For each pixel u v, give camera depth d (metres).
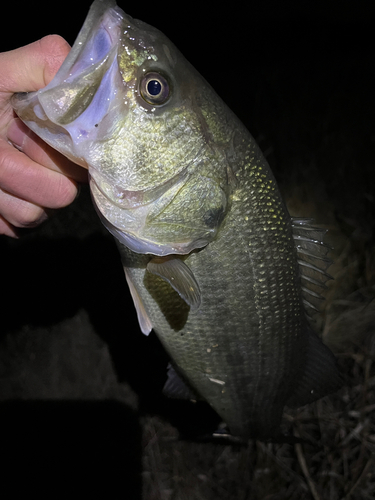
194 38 0.93
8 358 0.53
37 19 0.86
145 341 0.51
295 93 0.72
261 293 0.23
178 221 0.20
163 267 0.21
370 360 0.48
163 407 0.49
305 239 0.25
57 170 0.20
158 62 0.18
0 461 0.48
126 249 0.23
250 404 0.28
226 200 0.20
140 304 0.24
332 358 0.29
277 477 0.44
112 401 0.51
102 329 0.52
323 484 0.43
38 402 0.51
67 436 0.50
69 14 0.86
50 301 0.54
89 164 0.18
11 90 0.20
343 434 0.45
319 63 0.76
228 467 0.46
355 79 0.71
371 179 0.61
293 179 0.62
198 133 0.19
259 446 0.45
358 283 0.55
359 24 0.84
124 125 0.18
